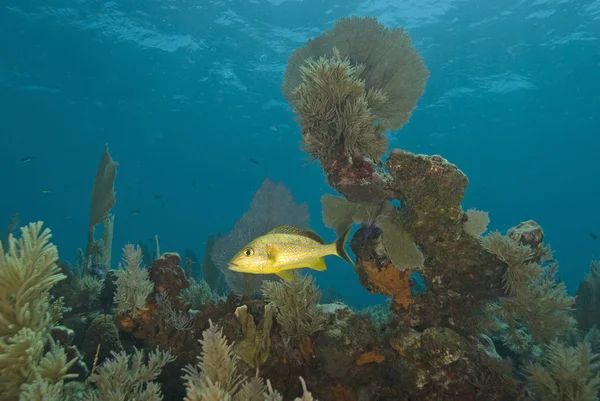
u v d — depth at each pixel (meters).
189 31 26.72
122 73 32.62
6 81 34.72
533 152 49.81
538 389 3.73
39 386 2.52
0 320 2.66
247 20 25.41
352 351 4.02
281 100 37.25
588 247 81.44
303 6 24.02
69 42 28.11
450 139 43.56
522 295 3.99
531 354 4.85
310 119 4.20
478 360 3.74
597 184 61.84
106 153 9.21
